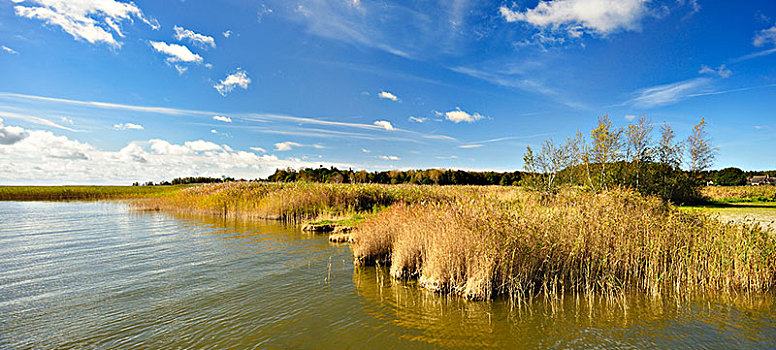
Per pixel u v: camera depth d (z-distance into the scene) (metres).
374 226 11.11
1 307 6.85
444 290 7.63
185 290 7.80
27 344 5.43
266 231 15.84
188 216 22.53
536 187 23.03
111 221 19.78
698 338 5.50
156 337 5.67
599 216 9.59
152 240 13.62
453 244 7.95
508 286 7.46
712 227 8.98
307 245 12.59
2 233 15.38
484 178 62.59
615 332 5.72
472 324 6.04
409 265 8.95
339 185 24.95
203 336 5.70
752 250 7.73
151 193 47.94
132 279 8.59
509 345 5.34
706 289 7.73
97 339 5.61
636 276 8.41
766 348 5.18
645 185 23.53
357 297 7.37
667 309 6.64
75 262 10.18
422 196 22.75
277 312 6.62
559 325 5.97
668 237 8.99
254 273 9.08
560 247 8.34
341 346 5.36
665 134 24.52
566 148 23.69
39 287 7.98
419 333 5.75
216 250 11.74
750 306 6.76
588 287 7.61
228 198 24.48
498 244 7.72
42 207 30.83
